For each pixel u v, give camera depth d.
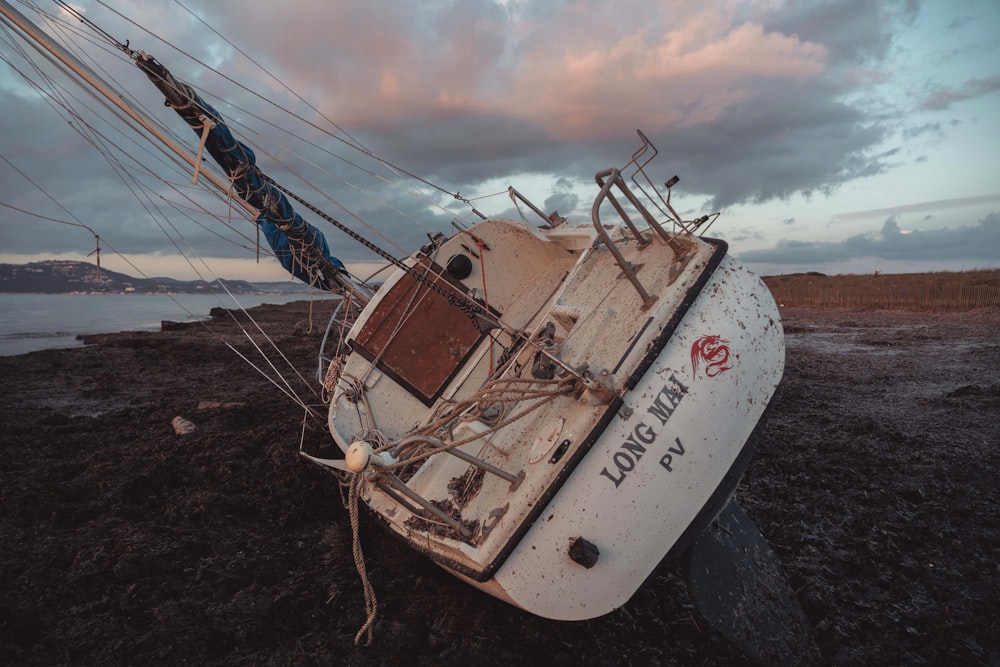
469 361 5.89
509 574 2.91
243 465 6.27
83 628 3.52
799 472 5.88
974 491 5.21
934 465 5.76
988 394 8.09
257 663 3.28
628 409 3.02
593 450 2.97
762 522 4.90
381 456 2.96
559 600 2.93
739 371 3.23
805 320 19.52
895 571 4.06
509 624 3.58
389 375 5.93
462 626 3.58
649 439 3.00
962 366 10.23
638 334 3.23
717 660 3.30
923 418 7.37
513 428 3.71
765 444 6.72
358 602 3.89
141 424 8.20
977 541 4.38
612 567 2.94
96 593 3.91
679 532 3.03
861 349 12.94
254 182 4.93
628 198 3.65
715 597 3.26
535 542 2.91
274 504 5.47
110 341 17.23
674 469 3.01
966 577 3.93
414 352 5.94
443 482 3.82
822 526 4.75
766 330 3.40
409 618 3.68
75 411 9.16
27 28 3.64
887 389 9.05
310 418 8.30
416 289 6.00
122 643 3.36
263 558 4.41
